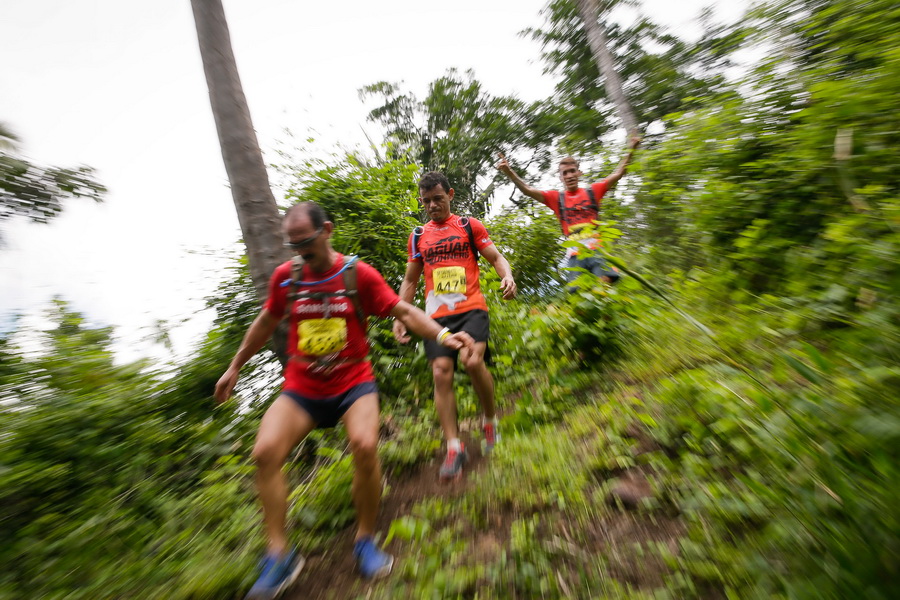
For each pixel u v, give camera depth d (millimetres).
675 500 2305
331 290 2561
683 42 18047
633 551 2125
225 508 3059
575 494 2535
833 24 3586
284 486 2404
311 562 2559
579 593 1980
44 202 5945
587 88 20125
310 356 2547
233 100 4477
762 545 1863
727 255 3746
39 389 3510
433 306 3520
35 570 2559
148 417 3934
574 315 4117
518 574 2123
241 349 2768
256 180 4461
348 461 3178
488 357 3562
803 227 3238
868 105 2617
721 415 2467
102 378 3811
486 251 3596
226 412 4316
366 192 5488
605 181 5492
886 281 1786
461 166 19953
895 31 3188
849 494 1580
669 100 18297
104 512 3018
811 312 2264
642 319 3914
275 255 4422
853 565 1510
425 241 3631
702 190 4176
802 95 3742
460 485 3049
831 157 2875
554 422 3514
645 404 3078
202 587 2287
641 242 5574
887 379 1599
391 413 4168
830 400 1718
